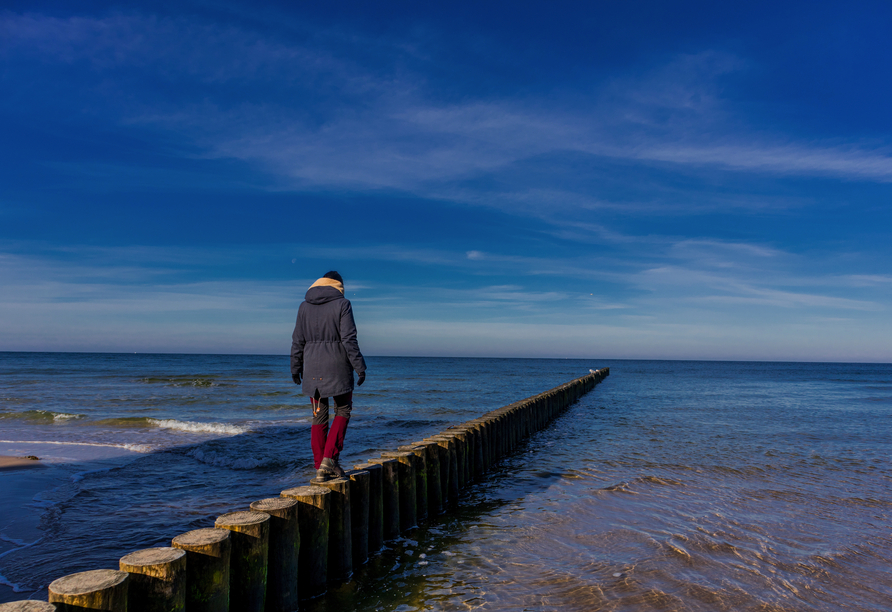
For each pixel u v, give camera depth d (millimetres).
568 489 7461
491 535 5410
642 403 23438
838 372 84062
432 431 13352
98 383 31453
